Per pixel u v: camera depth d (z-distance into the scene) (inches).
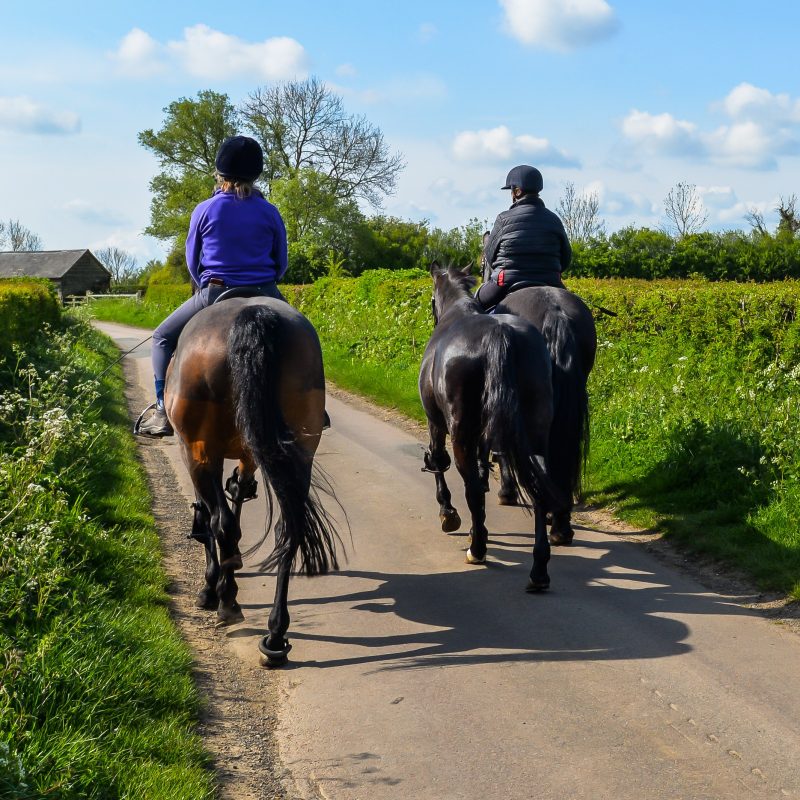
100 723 143.2
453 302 265.6
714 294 509.0
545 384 214.2
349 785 138.6
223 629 203.3
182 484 341.4
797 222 2143.2
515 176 283.7
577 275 1729.8
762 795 133.6
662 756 145.2
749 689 168.7
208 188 2463.1
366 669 181.6
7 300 486.9
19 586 177.2
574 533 278.5
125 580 216.4
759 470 290.2
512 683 173.2
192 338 180.7
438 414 245.6
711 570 239.6
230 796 135.1
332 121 2385.6
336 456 392.8
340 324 822.5
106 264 4446.4
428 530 282.7
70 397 427.2
